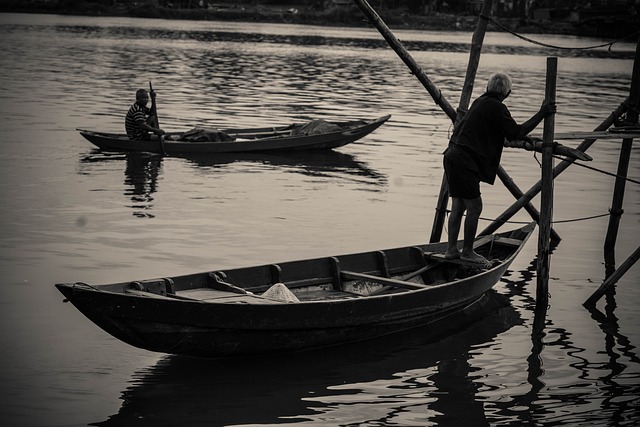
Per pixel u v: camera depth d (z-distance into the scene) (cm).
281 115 3095
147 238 1436
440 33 15038
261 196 1806
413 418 835
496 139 1157
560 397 898
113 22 12350
